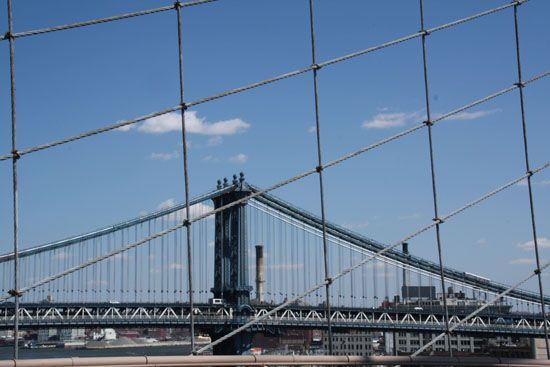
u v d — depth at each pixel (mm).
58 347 152250
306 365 15617
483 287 86000
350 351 110625
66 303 80625
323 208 16516
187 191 14906
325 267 16328
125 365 13867
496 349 80438
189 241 14828
